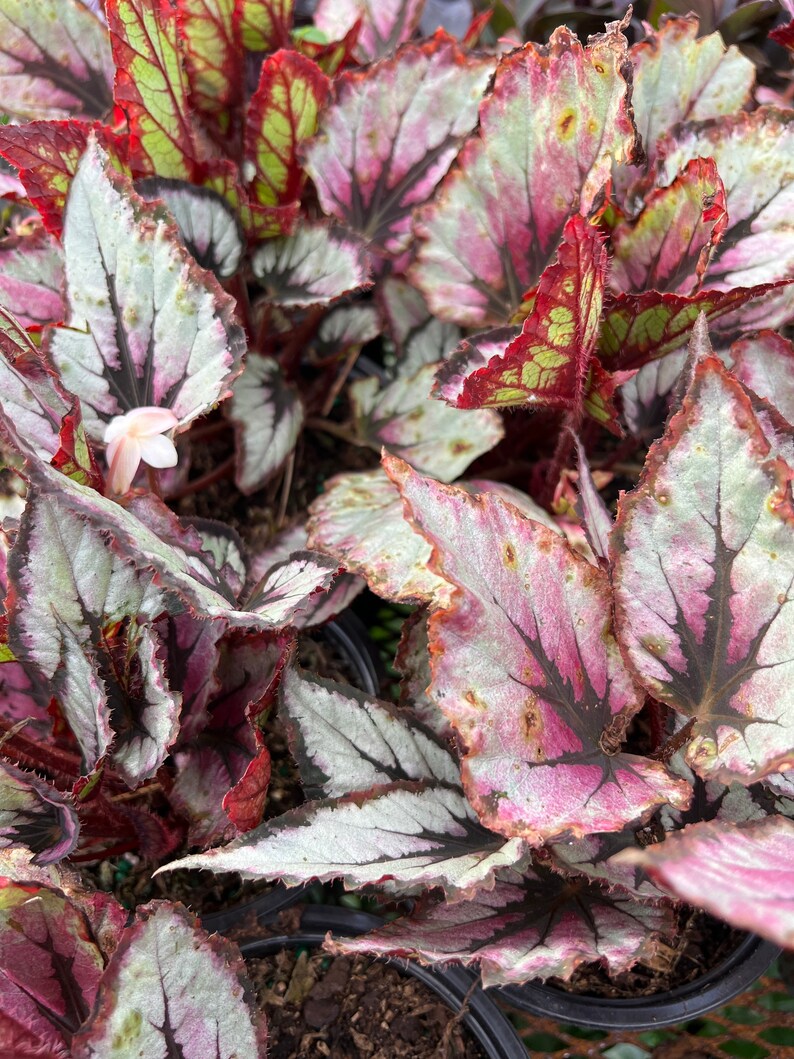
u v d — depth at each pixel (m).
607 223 0.37
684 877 0.17
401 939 0.25
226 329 0.31
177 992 0.24
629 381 0.39
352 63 0.45
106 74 0.42
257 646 0.32
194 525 0.34
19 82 0.41
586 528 0.29
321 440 0.48
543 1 0.50
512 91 0.33
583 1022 0.30
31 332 0.37
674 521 0.24
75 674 0.28
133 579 0.27
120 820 0.31
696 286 0.31
